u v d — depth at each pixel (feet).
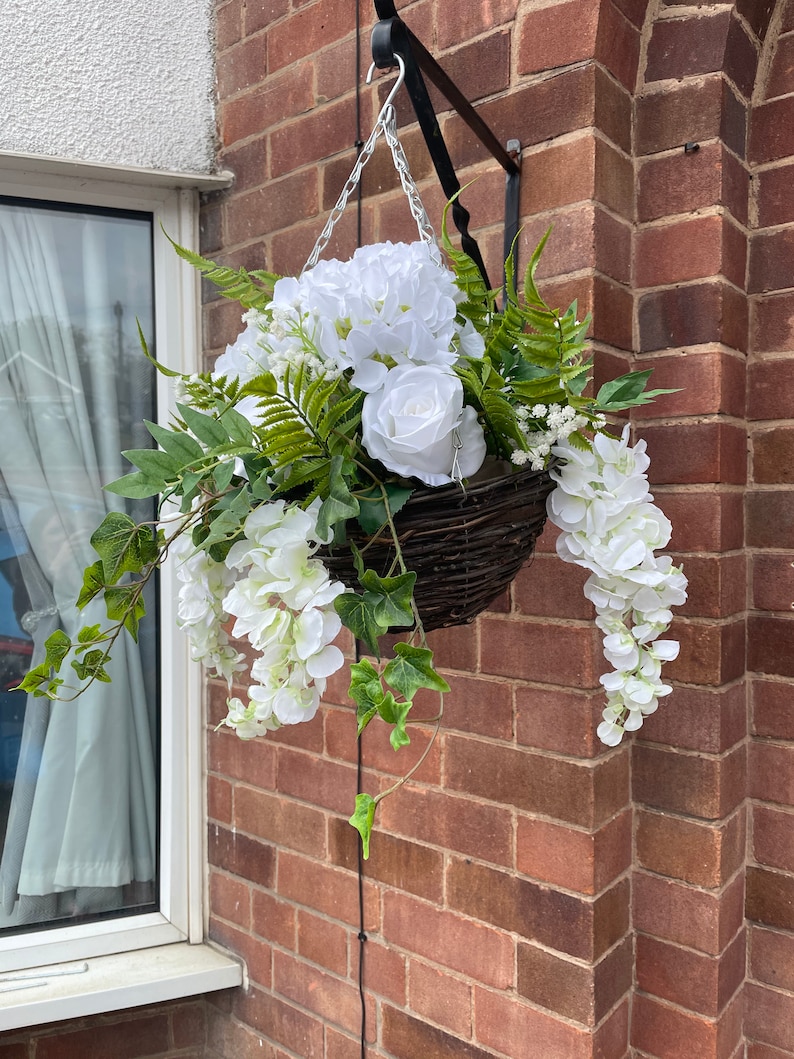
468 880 3.70
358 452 2.17
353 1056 4.19
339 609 1.98
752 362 3.48
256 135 4.62
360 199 4.09
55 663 2.47
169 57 4.67
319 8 4.27
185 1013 5.04
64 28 4.34
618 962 3.45
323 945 4.35
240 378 2.41
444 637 3.79
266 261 4.59
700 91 3.30
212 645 2.49
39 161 4.33
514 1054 3.53
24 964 4.63
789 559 3.40
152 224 4.92
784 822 3.43
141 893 5.00
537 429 2.22
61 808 4.75
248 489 2.19
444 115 3.74
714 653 3.30
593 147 3.22
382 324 2.10
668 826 3.43
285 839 4.56
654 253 3.42
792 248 3.37
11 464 4.59
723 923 3.34
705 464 3.30
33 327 4.65
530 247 3.41
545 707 3.42
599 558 2.25
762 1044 3.49
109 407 4.82
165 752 5.01
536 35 3.37
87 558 4.75
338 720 4.27
